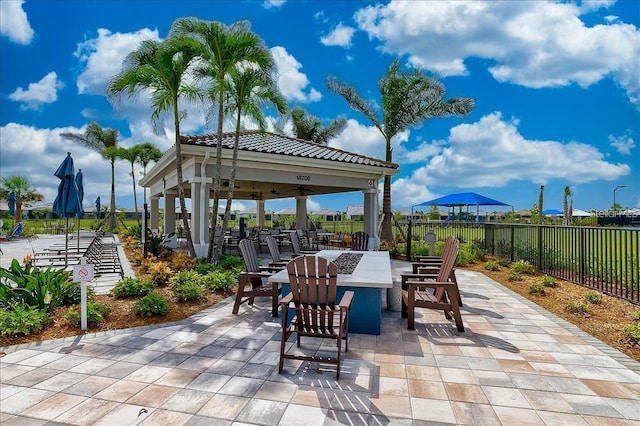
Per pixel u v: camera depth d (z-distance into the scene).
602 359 4.14
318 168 13.63
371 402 3.20
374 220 15.41
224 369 3.86
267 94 10.65
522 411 3.06
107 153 29.42
